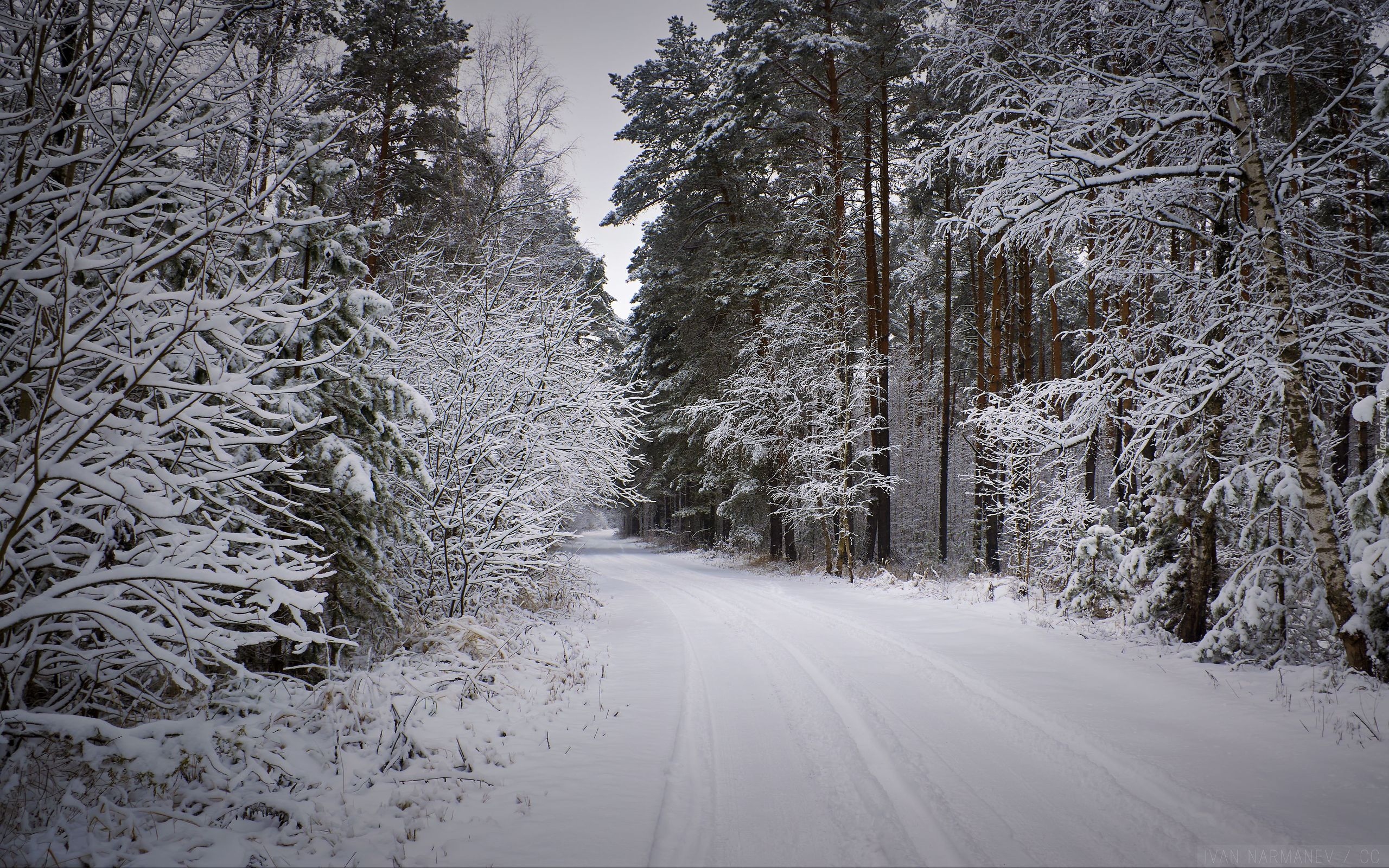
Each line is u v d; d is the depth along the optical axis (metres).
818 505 21.88
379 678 5.98
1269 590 7.75
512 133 20.09
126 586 3.91
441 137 19.80
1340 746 5.26
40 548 3.99
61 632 4.50
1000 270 20.09
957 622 11.36
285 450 5.84
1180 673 7.50
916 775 4.86
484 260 11.52
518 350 10.77
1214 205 9.51
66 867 3.17
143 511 3.66
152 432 3.98
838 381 20.62
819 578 20.27
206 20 4.43
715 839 3.93
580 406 11.47
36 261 4.45
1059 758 5.20
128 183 4.57
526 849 3.75
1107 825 4.06
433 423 7.11
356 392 6.64
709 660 8.98
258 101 5.94
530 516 10.08
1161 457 9.58
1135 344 9.66
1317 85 9.80
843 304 21.22
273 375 6.08
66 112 4.98
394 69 18.52
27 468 3.55
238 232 4.44
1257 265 8.74
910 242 32.94
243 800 3.86
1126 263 10.23
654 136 26.20
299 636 4.38
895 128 21.66
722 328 27.38
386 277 12.23
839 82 21.61
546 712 6.37
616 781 4.79
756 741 5.71
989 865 3.59
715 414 25.72
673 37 26.64
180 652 4.54
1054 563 13.88
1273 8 7.98
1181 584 9.33
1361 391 9.77
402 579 8.50
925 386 33.84
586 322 11.43
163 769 3.45
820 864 3.62
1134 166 9.03
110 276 4.73
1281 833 3.90
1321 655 7.80
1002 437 11.92
